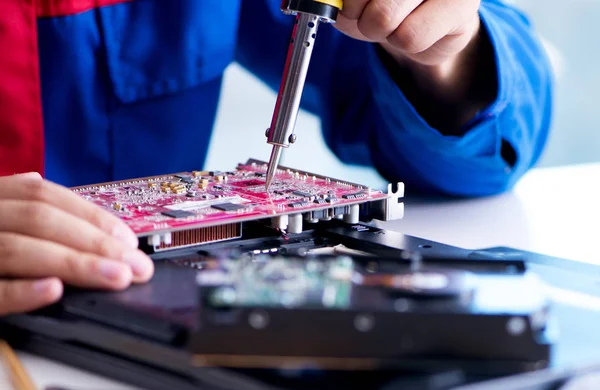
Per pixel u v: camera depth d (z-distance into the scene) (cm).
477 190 155
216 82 182
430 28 116
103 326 72
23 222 83
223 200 105
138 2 166
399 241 105
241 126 229
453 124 150
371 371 63
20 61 150
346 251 104
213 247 99
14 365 71
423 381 61
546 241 120
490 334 64
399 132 157
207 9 172
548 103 174
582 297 84
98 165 172
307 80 190
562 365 65
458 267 75
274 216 99
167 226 91
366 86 178
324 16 103
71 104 166
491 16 161
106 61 166
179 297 78
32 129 154
